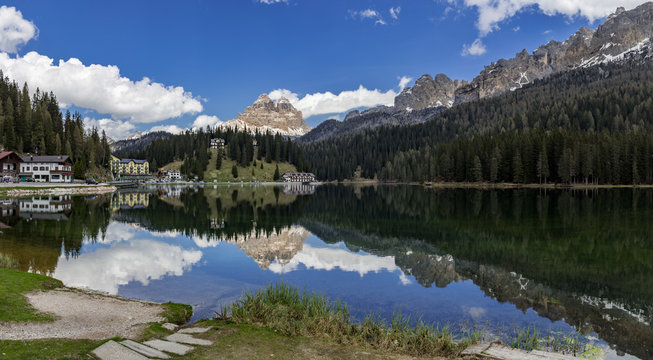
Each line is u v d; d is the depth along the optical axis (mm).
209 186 169375
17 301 13805
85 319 12766
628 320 15477
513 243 33031
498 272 23594
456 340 12750
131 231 38375
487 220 47969
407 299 18109
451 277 22406
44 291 15945
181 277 21328
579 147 121500
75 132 146375
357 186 183125
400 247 32312
